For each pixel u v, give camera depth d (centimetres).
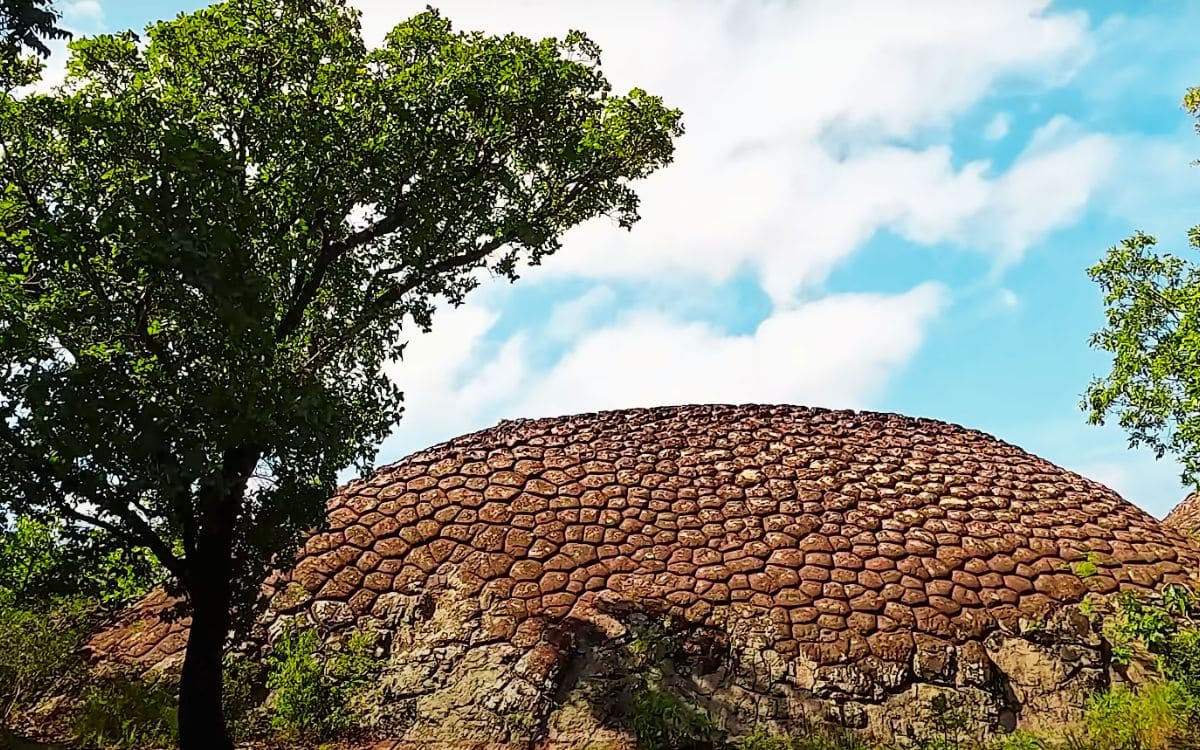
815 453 1638
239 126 917
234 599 895
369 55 1001
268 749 987
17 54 798
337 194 941
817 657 1124
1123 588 1238
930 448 1686
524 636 1171
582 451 1639
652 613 1198
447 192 962
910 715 1062
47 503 770
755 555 1323
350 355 1009
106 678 1099
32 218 778
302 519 876
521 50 1034
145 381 753
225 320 720
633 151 1173
